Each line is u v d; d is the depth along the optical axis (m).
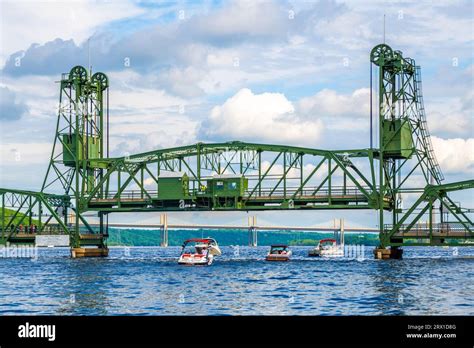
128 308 56.50
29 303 60.22
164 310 55.34
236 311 54.69
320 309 55.44
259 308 56.28
